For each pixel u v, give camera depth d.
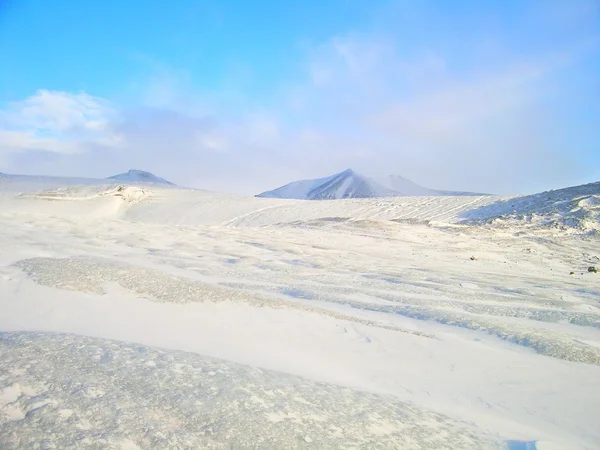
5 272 8.93
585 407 5.94
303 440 3.64
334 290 12.77
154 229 24.12
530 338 9.11
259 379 4.85
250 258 18.05
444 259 25.72
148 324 7.04
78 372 4.29
